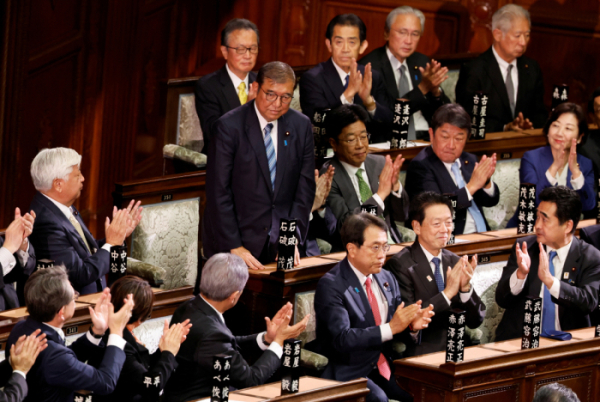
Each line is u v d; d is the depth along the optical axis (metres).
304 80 21.83
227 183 16.86
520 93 24.28
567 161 20.81
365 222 15.08
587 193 20.92
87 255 15.63
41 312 12.00
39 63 22.58
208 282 13.38
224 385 11.88
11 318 13.47
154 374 11.94
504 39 23.92
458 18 30.20
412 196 19.47
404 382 14.18
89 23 23.94
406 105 20.25
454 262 16.39
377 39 30.17
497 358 14.01
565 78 29.78
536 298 14.34
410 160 20.53
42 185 15.29
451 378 13.56
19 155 22.45
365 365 15.08
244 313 16.28
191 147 21.97
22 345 11.57
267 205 17.02
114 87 24.97
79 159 15.48
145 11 25.70
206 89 20.83
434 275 16.12
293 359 12.52
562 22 29.52
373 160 18.86
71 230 15.41
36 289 11.97
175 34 27.36
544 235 16.61
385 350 15.57
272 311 15.84
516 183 21.61
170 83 21.48
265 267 16.36
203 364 13.13
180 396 13.23
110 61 24.70
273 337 14.12
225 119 16.94
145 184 18.14
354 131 18.03
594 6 29.19
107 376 12.05
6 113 21.88
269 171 17.03
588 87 29.58
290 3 29.70
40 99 22.86
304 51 30.05
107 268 15.39
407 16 23.05
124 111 25.50
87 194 24.86
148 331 14.79
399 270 16.08
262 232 17.00
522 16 23.75
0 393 11.28
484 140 21.64
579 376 15.02
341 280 15.15
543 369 14.54
